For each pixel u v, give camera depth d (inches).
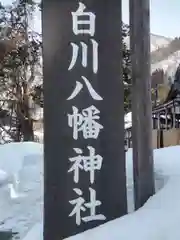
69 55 128.8
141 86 140.7
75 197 128.3
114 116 128.6
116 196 128.3
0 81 626.2
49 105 128.6
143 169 140.1
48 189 128.6
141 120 140.6
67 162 128.4
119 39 129.3
